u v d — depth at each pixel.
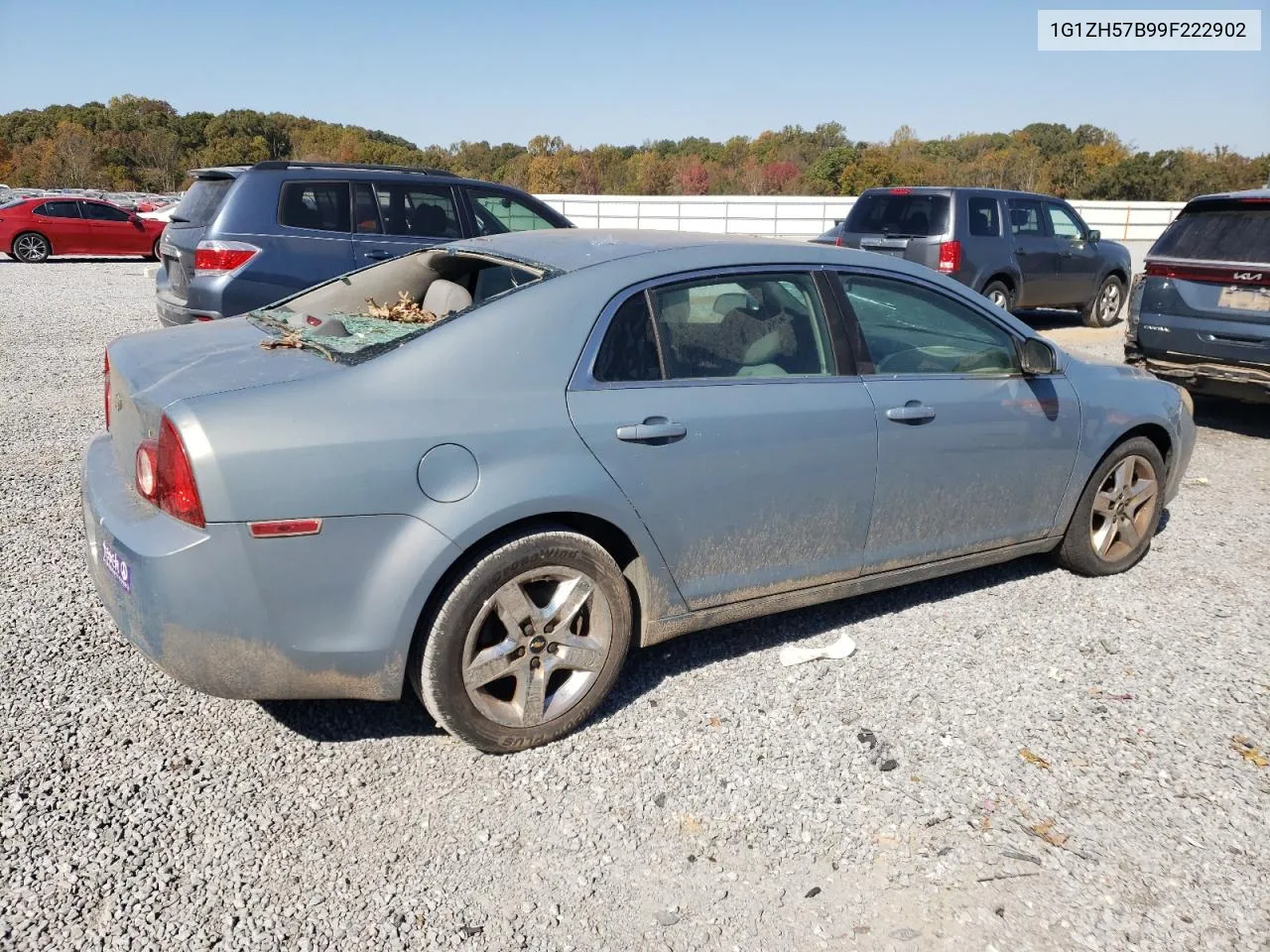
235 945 2.40
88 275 18.41
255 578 2.73
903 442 3.83
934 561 4.15
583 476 3.12
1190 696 3.69
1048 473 4.37
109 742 3.19
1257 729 3.47
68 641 3.82
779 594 3.74
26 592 4.22
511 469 3.00
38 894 2.52
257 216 7.75
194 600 2.71
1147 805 3.03
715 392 3.43
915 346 4.01
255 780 3.04
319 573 2.80
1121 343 12.14
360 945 2.42
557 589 3.22
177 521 2.75
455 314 3.15
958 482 4.06
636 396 3.27
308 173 8.02
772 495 3.54
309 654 2.84
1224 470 6.93
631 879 2.68
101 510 2.97
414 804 2.96
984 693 3.67
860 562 3.90
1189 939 2.50
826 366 3.74
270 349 3.29
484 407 3.01
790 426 3.54
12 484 5.66
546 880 2.67
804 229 28.25
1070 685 3.75
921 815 2.96
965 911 2.58
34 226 20.78
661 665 3.83
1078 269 12.96
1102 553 4.75
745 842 2.84
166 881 2.60
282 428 2.75
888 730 3.41
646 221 28.44
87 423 7.10
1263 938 2.51
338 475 2.77
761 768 3.18
